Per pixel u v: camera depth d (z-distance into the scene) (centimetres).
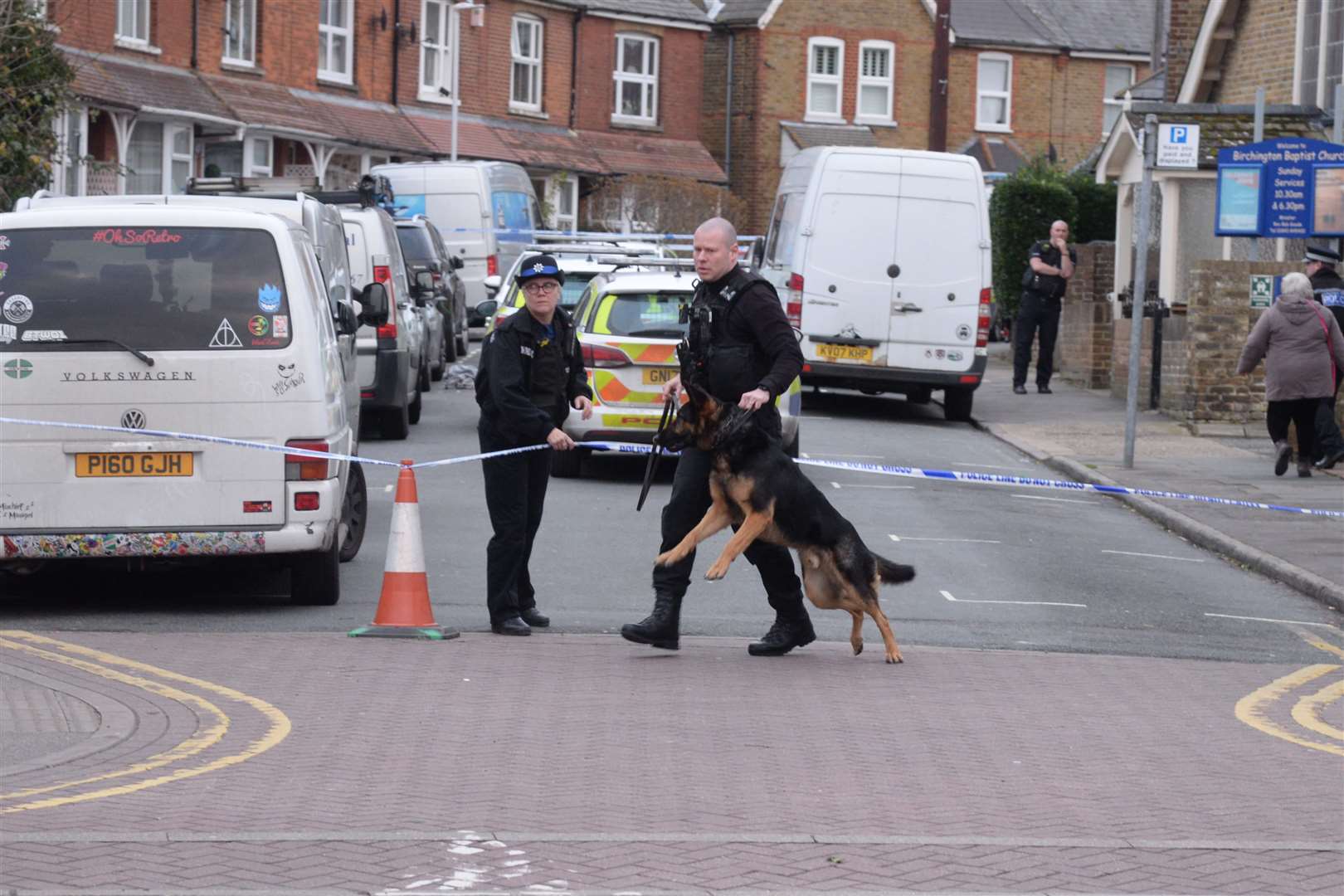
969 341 3872
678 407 1599
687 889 958
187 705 1378
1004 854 1034
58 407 1686
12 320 1689
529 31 7706
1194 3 5481
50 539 1688
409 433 3362
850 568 1583
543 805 1119
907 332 3872
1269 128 4422
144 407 1694
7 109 3550
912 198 3869
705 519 1564
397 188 5828
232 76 5894
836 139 8538
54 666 1511
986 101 8938
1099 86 9131
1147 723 1405
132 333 1698
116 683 1453
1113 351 4478
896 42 8656
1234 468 3123
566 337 1719
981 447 3494
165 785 1151
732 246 1557
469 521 2412
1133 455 3145
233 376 1705
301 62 6303
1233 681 1603
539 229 6806
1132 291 4353
